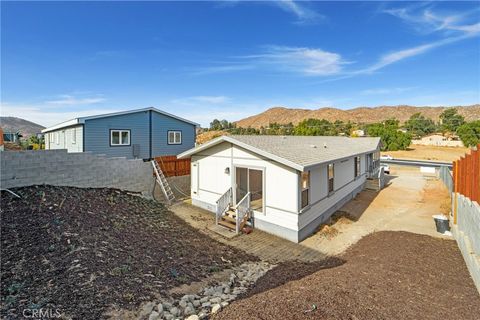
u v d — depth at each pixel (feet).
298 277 19.86
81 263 17.35
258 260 24.64
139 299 14.70
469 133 163.84
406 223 34.42
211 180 39.37
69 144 53.67
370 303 13.88
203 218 36.32
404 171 86.63
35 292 13.91
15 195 26.66
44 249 18.34
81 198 31.27
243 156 34.42
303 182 30.42
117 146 51.75
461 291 16.24
